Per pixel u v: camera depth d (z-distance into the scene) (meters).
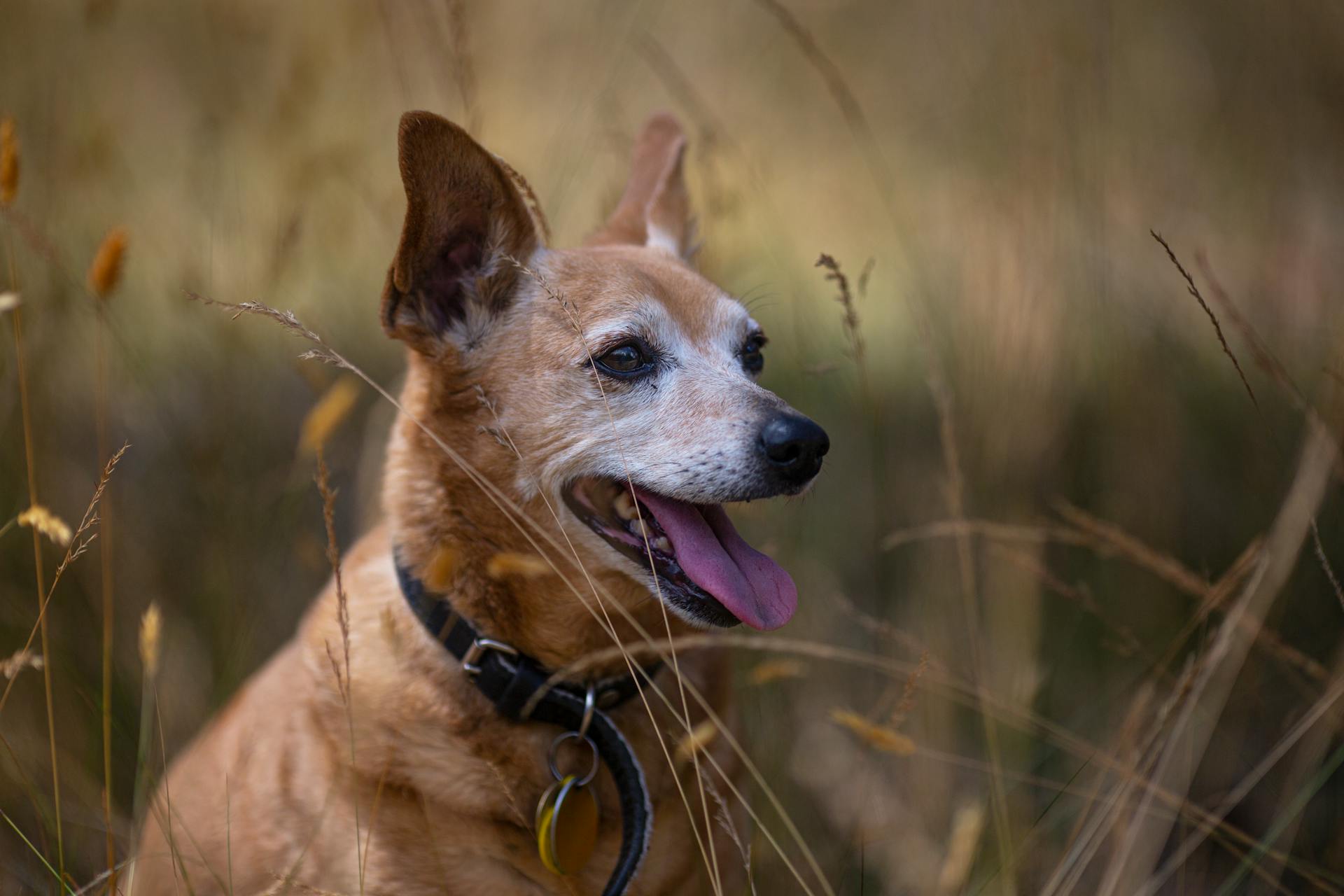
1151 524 4.04
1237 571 2.64
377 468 4.43
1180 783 3.06
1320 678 3.28
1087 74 4.54
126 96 5.20
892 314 6.43
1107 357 4.29
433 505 2.58
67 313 3.55
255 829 2.55
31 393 3.43
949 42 6.20
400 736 2.45
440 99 5.00
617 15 6.05
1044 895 2.61
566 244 4.97
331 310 4.95
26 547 3.38
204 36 4.96
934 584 3.78
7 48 3.84
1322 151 5.45
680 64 7.45
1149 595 3.88
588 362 2.59
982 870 3.04
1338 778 3.58
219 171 4.43
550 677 2.49
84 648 3.34
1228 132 5.70
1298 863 3.04
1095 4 4.64
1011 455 3.96
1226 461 4.41
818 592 4.05
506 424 2.58
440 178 2.52
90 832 3.00
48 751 3.00
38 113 3.82
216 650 3.46
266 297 3.71
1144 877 2.89
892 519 4.13
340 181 4.72
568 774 2.50
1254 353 2.81
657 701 2.66
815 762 3.55
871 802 3.39
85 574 3.48
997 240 4.44
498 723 2.47
